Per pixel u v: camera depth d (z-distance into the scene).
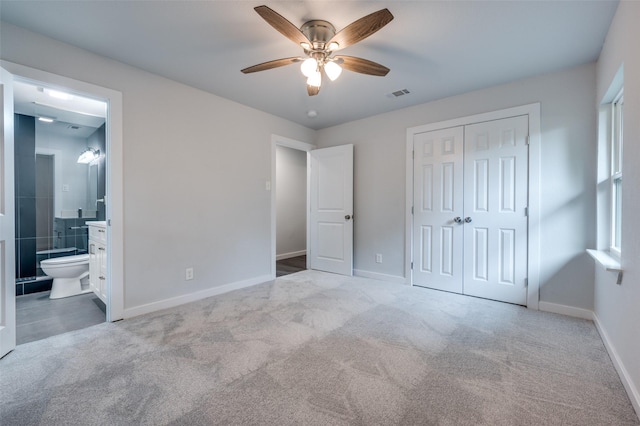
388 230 3.81
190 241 2.99
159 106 2.75
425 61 2.47
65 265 3.16
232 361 1.82
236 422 1.32
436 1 1.75
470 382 1.62
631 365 1.49
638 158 1.46
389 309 2.75
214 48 2.29
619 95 2.21
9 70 1.96
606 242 2.40
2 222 1.86
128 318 2.53
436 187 3.39
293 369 1.74
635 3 1.51
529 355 1.90
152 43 2.21
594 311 2.47
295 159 5.99
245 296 3.15
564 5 1.78
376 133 3.92
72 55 2.23
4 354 1.88
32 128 3.60
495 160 2.99
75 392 1.52
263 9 1.56
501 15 1.87
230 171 3.37
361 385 1.59
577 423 1.32
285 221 5.77
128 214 2.55
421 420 1.33
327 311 2.70
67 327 2.37
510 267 2.91
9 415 1.35
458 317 2.55
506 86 2.92
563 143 2.64
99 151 3.96
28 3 1.76
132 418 1.34
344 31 1.75
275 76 2.77
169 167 2.82
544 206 2.73
